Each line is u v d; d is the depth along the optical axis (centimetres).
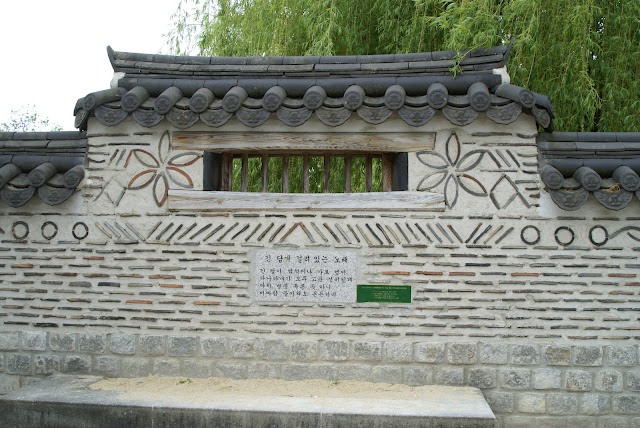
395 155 573
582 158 530
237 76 550
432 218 541
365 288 542
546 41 709
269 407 462
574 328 531
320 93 508
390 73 538
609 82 731
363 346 539
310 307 546
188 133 555
